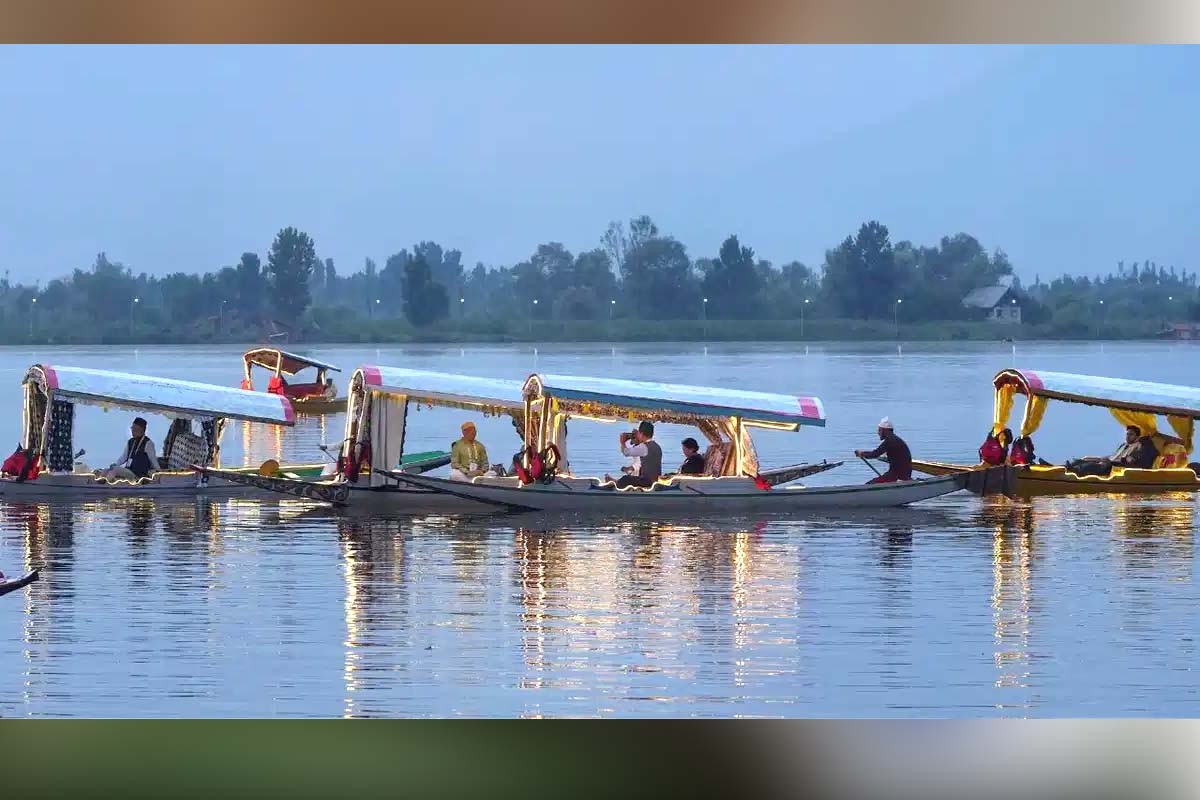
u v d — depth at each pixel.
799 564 64.81
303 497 86.12
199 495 86.38
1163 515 80.56
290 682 46.47
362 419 81.94
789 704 44.59
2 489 85.56
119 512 80.69
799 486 84.38
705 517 79.06
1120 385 91.69
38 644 50.44
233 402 88.44
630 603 56.94
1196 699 45.06
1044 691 45.69
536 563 65.06
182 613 54.97
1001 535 73.06
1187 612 55.16
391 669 47.78
